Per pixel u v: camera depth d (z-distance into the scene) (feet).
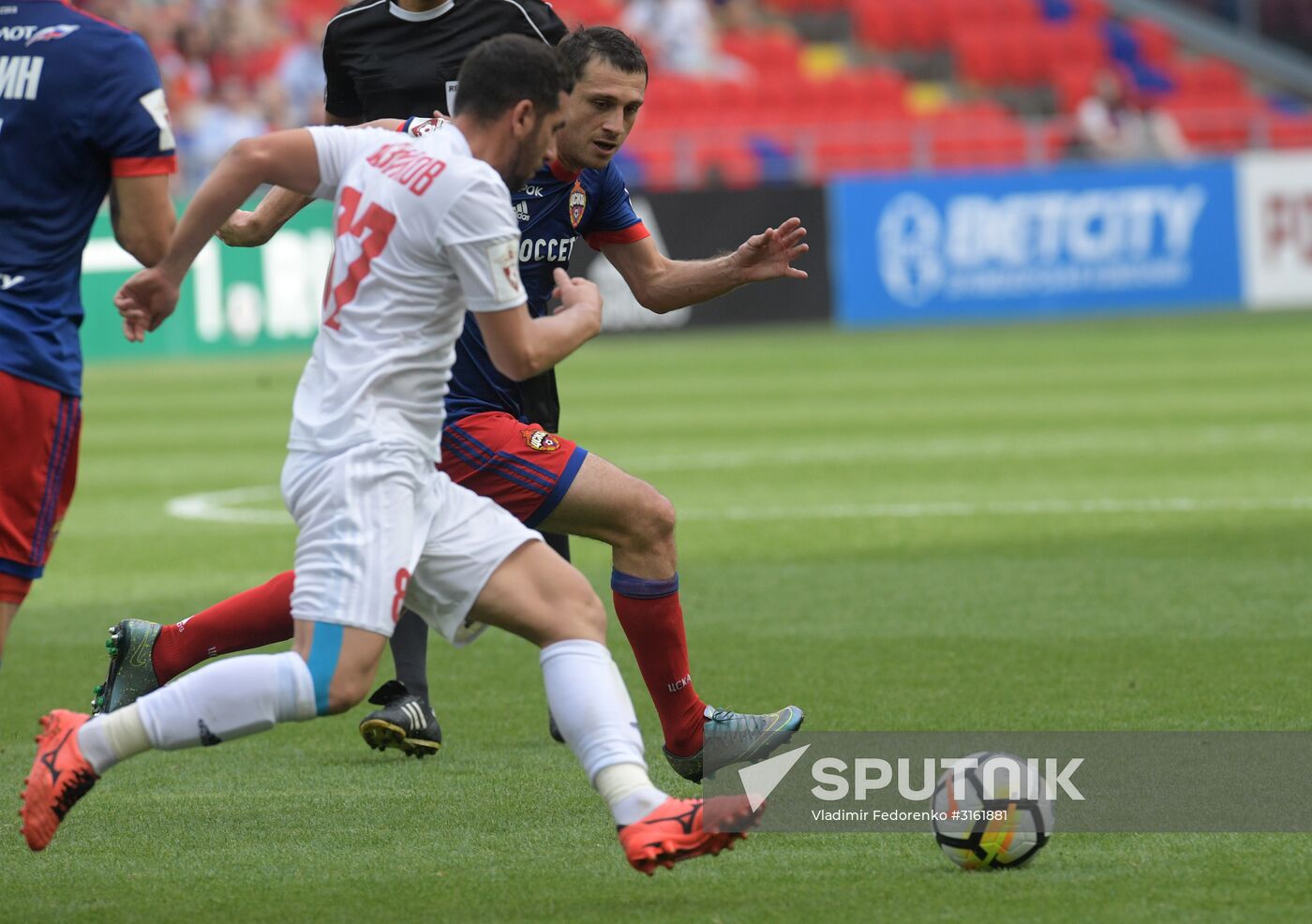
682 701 56.03
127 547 111.24
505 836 50.16
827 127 324.80
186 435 172.55
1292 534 106.42
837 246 285.43
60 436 46.34
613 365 237.66
